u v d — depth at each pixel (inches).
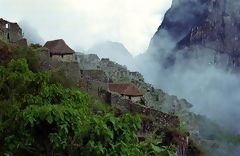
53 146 555.2
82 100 683.4
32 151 572.7
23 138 569.0
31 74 698.8
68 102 658.8
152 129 2721.5
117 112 2787.9
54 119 559.8
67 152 562.3
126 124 557.6
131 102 3024.1
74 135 563.5
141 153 553.3
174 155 564.1
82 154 544.1
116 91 3457.2
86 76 3297.2
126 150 541.0
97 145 535.5
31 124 555.5
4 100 659.4
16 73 708.0
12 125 585.9
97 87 3061.0
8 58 2410.2
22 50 2576.3
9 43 2842.0
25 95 657.6
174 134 2787.9
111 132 541.3
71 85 2586.1
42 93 657.0
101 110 1891.0
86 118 578.2
